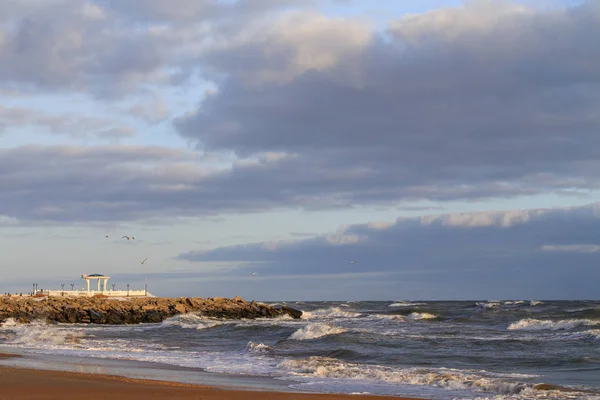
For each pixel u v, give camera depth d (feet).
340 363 95.35
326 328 150.51
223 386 74.49
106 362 102.32
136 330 200.03
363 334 143.23
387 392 71.87
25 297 315.17
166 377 83.10
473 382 75.92
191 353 117.50
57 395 64.85
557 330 168.86
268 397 64.39
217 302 314.76
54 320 263.08
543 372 90.17
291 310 301.43
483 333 157.17
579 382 79.20
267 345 130.41
